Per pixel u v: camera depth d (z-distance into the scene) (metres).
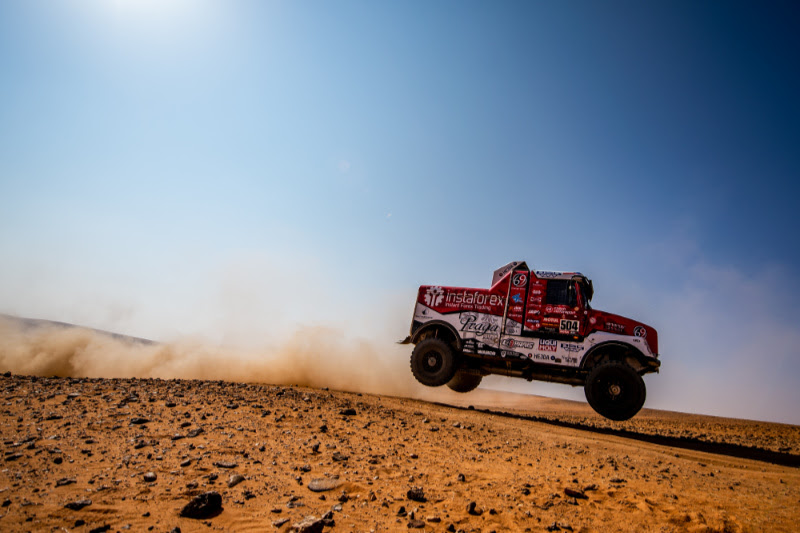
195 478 3.41
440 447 5.33
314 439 4.95
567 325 9.66
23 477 3.10
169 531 2.50
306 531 2.58
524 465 4.83
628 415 8.61
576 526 3.01
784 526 3.11
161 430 4.61
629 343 9.05
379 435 5.57
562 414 13.00
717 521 3.09
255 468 3.79
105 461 3.59
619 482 4.25
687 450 7.21
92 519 2.55
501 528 2.92
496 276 11.34
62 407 5.17
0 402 5.13
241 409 5.99
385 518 2.99
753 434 10.98
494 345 10.16
